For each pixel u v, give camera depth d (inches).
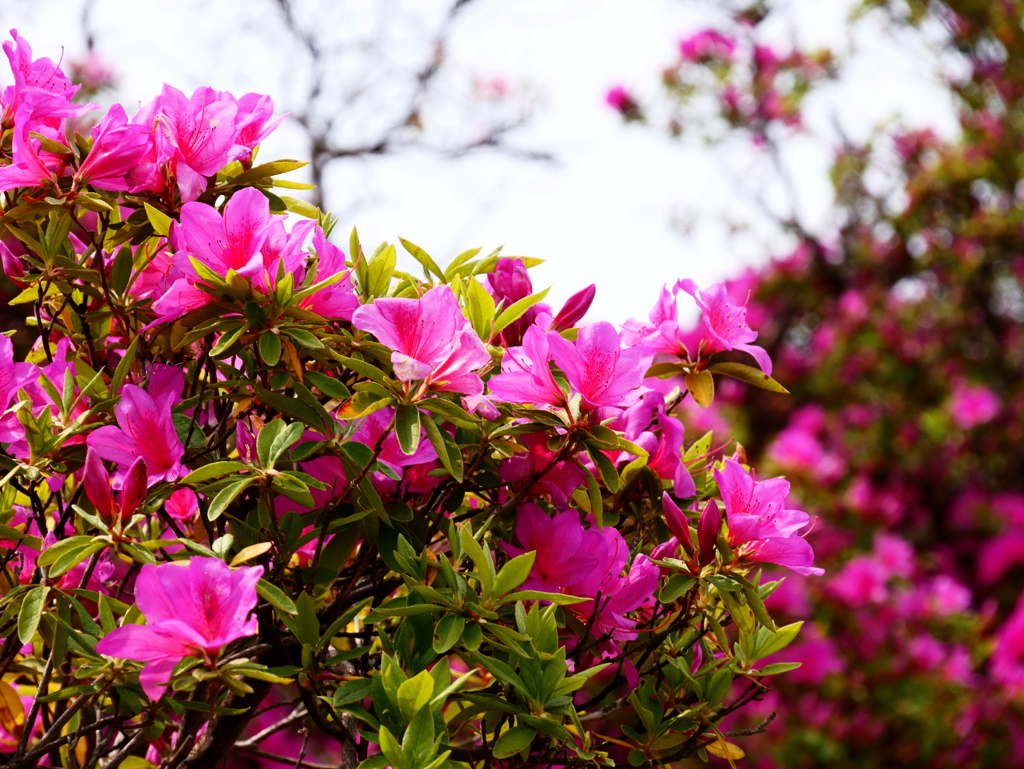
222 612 63.6
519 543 67.7
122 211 71.0
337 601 67.9
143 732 67.8
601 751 67.2
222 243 66.2
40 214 68.4
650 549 70.3
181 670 63.5
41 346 71.0
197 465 68.1
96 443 66.3
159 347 69.1
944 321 247.3
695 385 70.5
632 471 69.2
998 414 220.1
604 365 66.6
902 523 206.8
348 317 66.9
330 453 66.8
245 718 69.6
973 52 245.6
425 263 70.3
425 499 68.7
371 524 66.8
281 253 66.3
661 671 69.0
